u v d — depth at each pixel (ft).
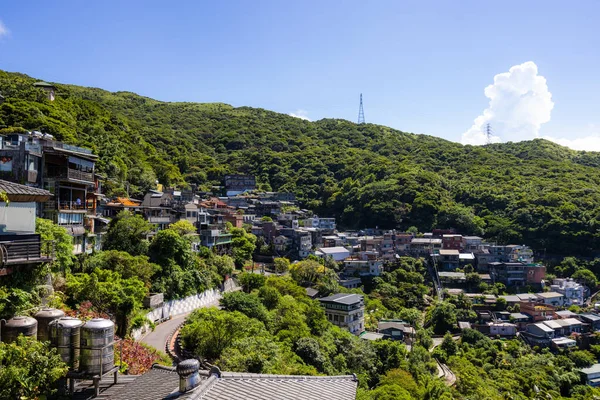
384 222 385.91
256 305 147.33
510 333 245.04
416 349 186.60
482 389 166.30
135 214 188.85
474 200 407.03
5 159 111.34
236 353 93.66
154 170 333.62
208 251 196.34
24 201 68.33
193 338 108.17
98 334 49.14
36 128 217.97
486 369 199.82
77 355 50.19
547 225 346.54
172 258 159.84
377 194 403.75
